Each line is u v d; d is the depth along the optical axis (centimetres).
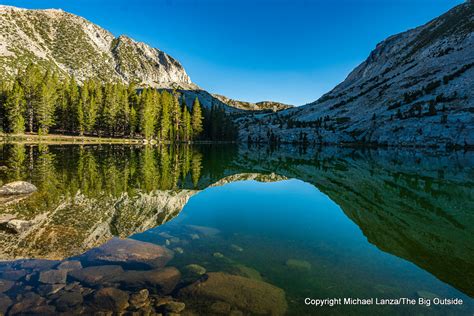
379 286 691
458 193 1998
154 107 8288
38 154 3559
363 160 5341
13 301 582
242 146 11619
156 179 2306
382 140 12312
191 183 2233
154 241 945
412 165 4269
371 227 1175
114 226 1092
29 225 1038
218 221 1217
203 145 9600
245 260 820
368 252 901
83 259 784
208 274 704
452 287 690
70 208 1310
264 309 583
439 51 18112
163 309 580
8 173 2136
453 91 12262
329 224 1205
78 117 6912
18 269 716
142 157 4025
